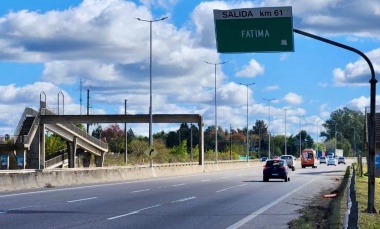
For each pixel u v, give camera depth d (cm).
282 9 2434
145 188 3594
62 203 2444
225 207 2412
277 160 4844
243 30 2475
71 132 8781
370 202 2211
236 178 5409
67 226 1694
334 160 12544
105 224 1764
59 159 8888
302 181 4891
